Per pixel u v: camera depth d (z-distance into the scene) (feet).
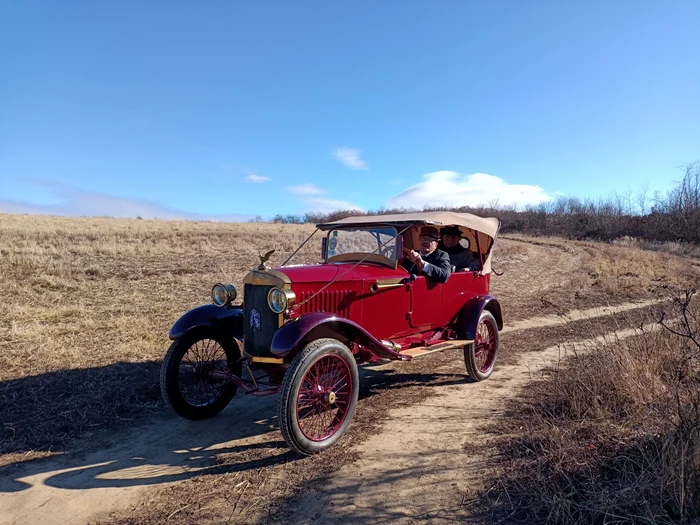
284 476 12.98
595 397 15.56
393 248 18.38
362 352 17.51
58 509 11.56
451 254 22.81
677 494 10.19
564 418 15.44
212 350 19.33
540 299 43.19
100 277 42.80
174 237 77.20
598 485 11.25
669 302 32.40
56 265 46.19
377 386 20.63
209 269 49.06
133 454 14.43
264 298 15.40
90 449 14.67
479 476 12.48
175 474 13.24
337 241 20.27
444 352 26.71
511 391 19.72
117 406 17.34
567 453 12.67
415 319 18.92
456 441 14.79
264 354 15.46
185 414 16.56
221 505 11.68
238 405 18.56
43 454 14.21
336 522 10.82
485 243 23.04
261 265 15.74
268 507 11.53
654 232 110.22
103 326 26.25
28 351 21.59
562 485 11.43
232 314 17.79
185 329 16.51
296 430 13.57
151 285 40.04
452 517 10.79
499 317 22.65
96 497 12.09
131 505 11.75
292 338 13.89
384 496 11.79
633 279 53.21
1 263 44.86
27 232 71.87
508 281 53.01
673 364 17.51
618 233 117.08
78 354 21.70
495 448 14.06
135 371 20.11
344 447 14.62
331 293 15.98
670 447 10.82
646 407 14.83
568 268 63.62
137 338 24.35
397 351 17.78
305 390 14.08
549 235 126.93
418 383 21.06
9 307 29.48
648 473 11.04
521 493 11.41
